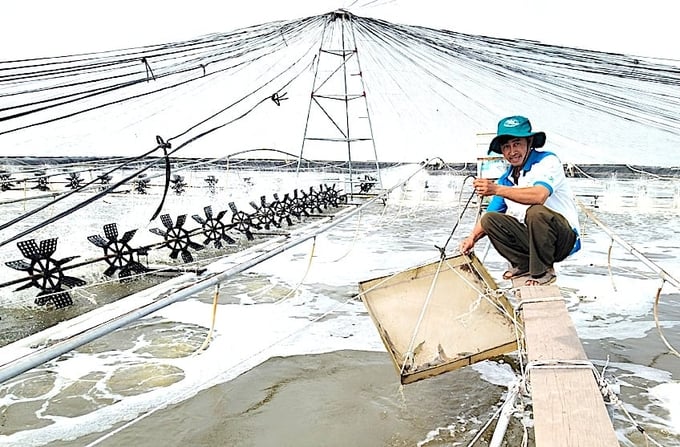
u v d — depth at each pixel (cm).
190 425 456
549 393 282
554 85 848
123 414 477
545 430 247
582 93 827
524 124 454
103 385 534
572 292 857
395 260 1118
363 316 743
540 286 431
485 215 460
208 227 1521
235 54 776
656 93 770
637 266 1048
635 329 685
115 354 613
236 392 515
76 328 678
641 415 462
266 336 666
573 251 460
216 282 448
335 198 2159
